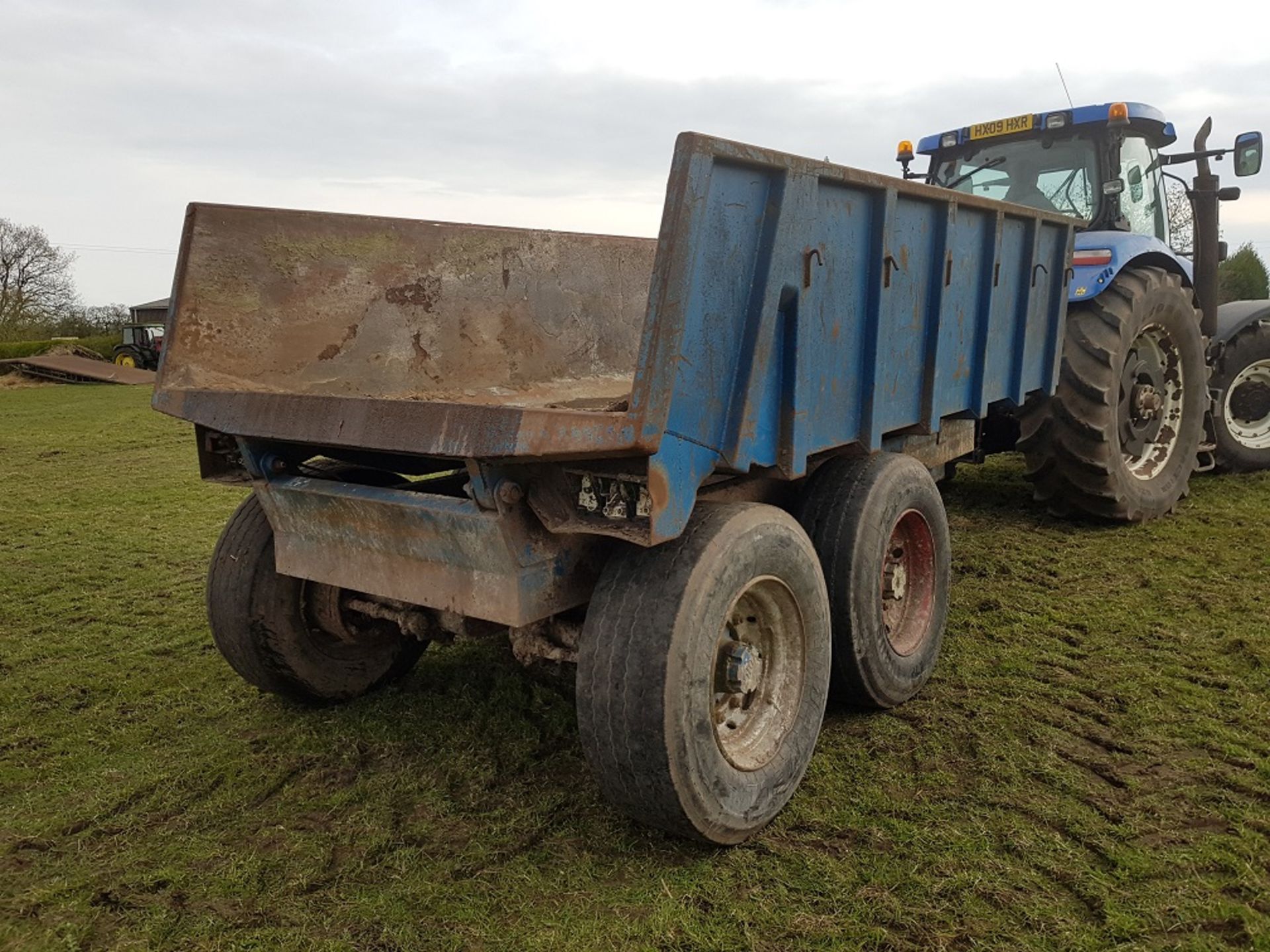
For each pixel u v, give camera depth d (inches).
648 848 97.3
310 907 88.3
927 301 131.9
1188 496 248.1
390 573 104.0
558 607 97.4
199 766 115.4
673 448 87.0
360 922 86.0
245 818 104.2
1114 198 219.9
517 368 162.1
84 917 87.5
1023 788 107.1
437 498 96.3
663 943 82.6
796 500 125.3
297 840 99.7
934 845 96.3
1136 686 133.1
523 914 86.9
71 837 100.9
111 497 286.2
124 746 121.6
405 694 136.5
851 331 113.9
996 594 173.8
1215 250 247.8
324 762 116.6
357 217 135.3
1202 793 104.5
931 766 113.2
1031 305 168.2
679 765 89.0
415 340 144.3
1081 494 212.8
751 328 94.7
